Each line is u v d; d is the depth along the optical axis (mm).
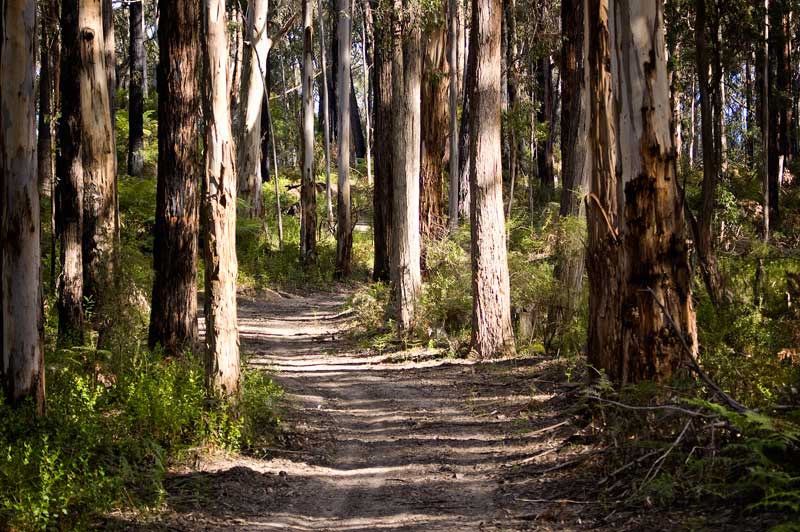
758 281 12328
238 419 9375
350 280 30125
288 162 56562
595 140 9523
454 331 17203
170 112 11906
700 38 14352
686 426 6426
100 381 10164
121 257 11062
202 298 22797
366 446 9812
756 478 5562
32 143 7926
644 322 8133
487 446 9305
